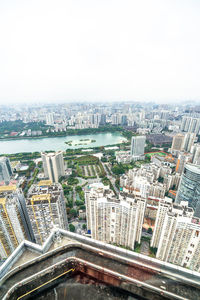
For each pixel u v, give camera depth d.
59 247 20.41
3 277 17.00
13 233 94.38
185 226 75.38
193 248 77.94
